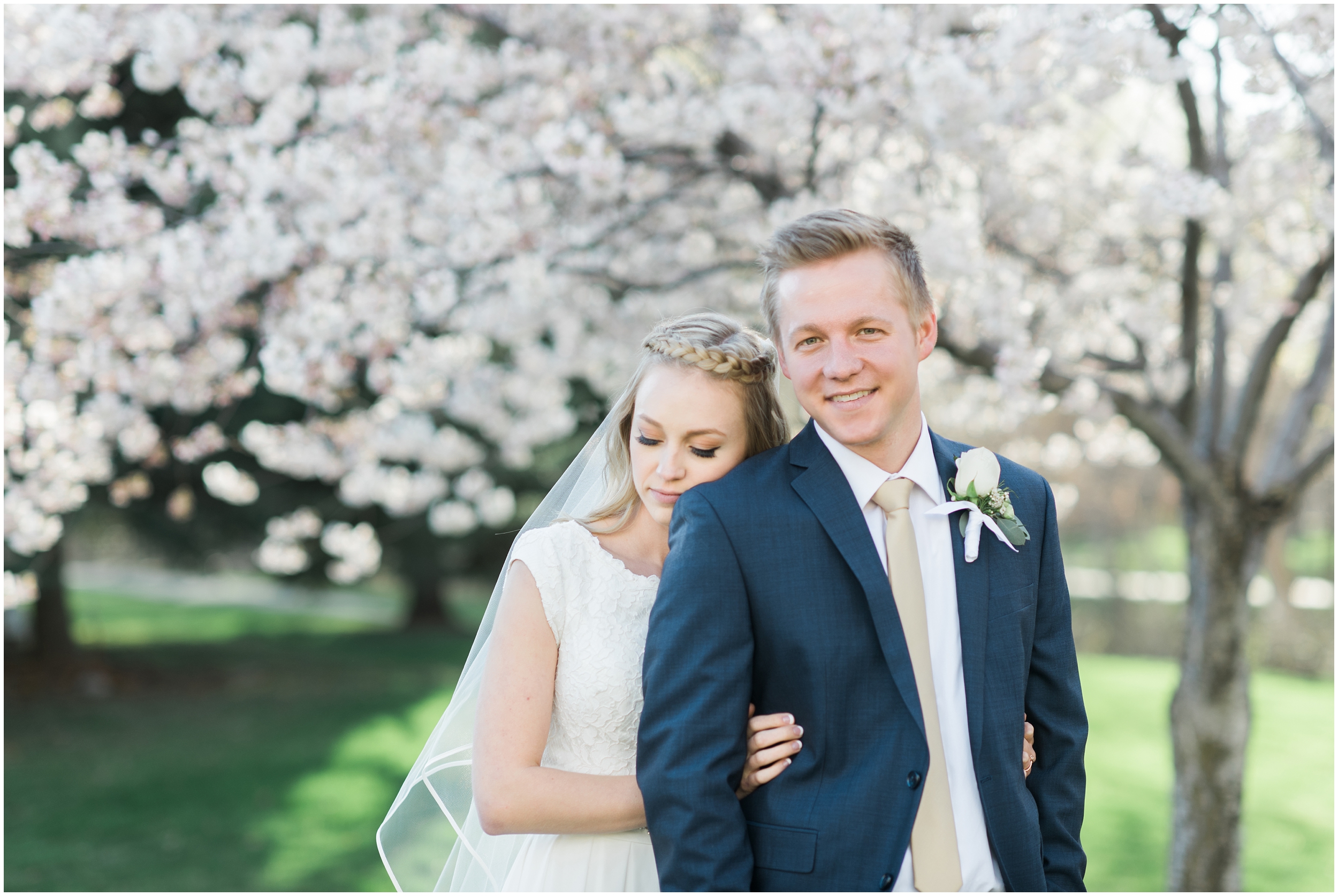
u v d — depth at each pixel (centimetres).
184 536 1078
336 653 1344
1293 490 366
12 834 639
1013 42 340
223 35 420
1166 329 429
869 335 167
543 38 423
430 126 402
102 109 427
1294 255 437
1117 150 459
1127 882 538
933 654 170
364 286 412
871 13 348
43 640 1141
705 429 189
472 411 580
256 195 401
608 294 508
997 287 356
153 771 784
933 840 159
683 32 423
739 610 166
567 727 188
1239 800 379
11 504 445
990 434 612
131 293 404
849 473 176
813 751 163
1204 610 383
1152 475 1305
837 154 415
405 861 209
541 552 191
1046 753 186
